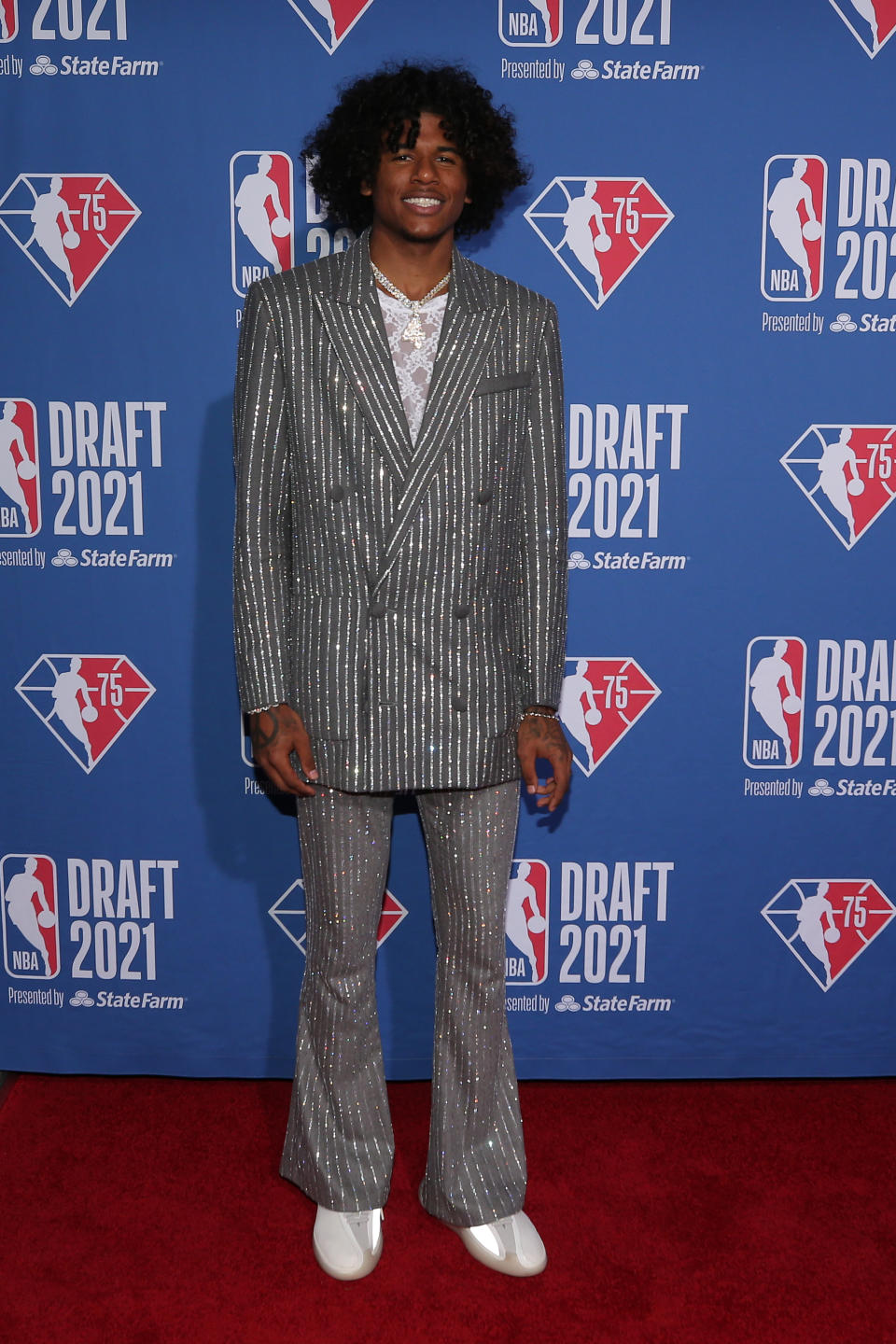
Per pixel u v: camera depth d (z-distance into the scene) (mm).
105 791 1971
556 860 2004
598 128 1804
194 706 1945
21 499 1888
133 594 1914
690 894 2021
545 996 2039
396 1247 1653
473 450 1460
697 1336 1475
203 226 1812
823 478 1905
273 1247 1641
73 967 2025
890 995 2043
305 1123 1670
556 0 1771
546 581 1567
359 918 1591
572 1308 1525
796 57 1792
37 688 1941
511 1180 1651
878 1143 1877
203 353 1848
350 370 1440
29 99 1776
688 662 1951
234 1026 2039
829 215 1832
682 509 1906
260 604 1490
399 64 1752
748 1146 1871
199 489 1885
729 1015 2049
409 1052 2039
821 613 1943
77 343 1843
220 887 2002
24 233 1812
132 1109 1972
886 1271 1585
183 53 1768
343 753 1495
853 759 1985
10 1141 1871
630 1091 2041
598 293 1848
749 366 1871
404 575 1470
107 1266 1594
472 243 1831
